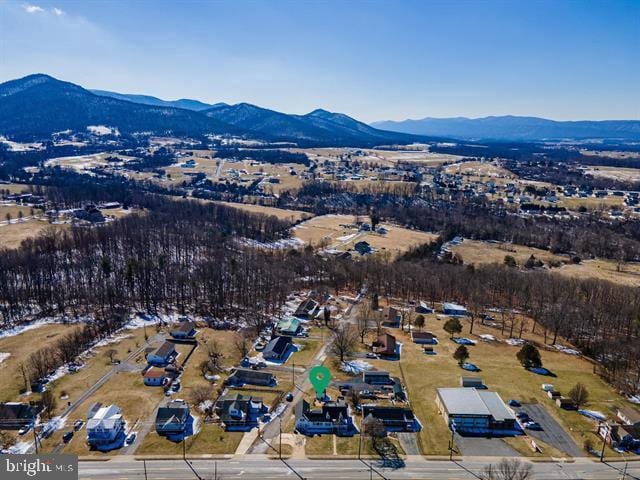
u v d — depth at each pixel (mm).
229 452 78938
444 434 85438
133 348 119688
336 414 87562
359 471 74938
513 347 128125
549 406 95938
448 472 75062
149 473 73125
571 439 84750
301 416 86875
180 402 91812
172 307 150000
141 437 82375
